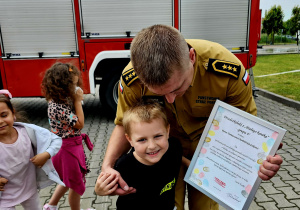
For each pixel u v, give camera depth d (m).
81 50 4.64
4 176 1.80
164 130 1.40
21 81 4.73
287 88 7.81
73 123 2.22
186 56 1.13
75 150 2.30
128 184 1.42
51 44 4.63
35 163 1.88
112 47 4.63
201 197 1.73
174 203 1.64
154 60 1.07
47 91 2.29
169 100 1.25
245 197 1.23
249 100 1.49
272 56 18.33
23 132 1.92
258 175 1.17
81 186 2.34
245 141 1.22
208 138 1.34
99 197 2.82
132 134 1.40
